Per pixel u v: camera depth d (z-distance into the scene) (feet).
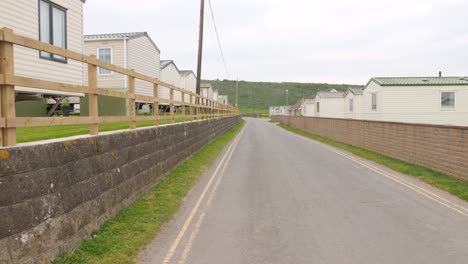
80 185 17.84
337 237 19.51
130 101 26.91
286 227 21.27
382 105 96.22
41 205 14.51
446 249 17.74
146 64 93.91
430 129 41.06
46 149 15.07
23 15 42.14
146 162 29.32
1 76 13.29
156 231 20.48
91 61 19.75
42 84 15.43
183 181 34.01
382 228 21.02
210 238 19.49
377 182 35.12
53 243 15.24
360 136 68.69
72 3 51.60
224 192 30.68
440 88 94.84
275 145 74.69
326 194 29.94
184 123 45.14
